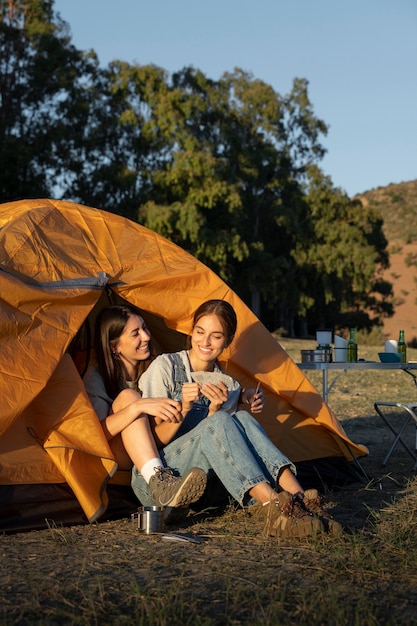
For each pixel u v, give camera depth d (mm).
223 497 4801
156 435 4727
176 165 36750
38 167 35594
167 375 4816
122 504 4770
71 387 4680
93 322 5578
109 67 39000
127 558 3809
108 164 37375
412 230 118250
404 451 7668
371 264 45188
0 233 5039
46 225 5320
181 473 4555
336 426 5883
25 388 4422
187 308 5516
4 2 36000
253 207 44000
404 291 88312
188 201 36125
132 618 3004
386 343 7227
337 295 48375
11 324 4543
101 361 5043
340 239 45844
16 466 4387
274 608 3074
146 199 37062
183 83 41719
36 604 3113
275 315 50375
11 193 35125
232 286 43250
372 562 3717
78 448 4473
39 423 4578
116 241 5570
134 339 5027
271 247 46000
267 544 4098
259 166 44188
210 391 4570
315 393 5898
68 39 37375
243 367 5652
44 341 4648
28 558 3805
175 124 37469
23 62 35938
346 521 4688
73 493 4559
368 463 6910
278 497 4223
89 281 5086
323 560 3795
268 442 4484
